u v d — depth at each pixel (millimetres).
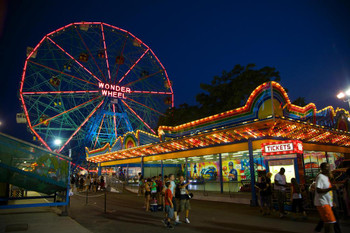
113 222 11148
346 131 21859
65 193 13625
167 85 53781
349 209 9547
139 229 9711
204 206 15703
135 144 29141
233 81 38188
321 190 6695
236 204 16344
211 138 18938
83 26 47781
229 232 8891
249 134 16641
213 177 29312
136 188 28766
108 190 31141
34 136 41875
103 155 37344
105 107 49062
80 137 46656
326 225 6648
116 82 50812
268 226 9562
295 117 17344
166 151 25469
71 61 46031
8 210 14664
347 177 9680
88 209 15258
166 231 9344
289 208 12273
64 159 13117
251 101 16891
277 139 16828
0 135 11789
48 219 11492
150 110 53125
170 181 10586
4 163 11578
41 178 12250
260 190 12227
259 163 24578
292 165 13836
